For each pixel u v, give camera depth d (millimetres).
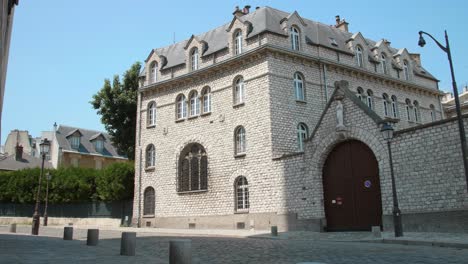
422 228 17406
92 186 37188
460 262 9281
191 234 22406
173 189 30359
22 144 69125
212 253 12594
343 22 36031
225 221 26641
